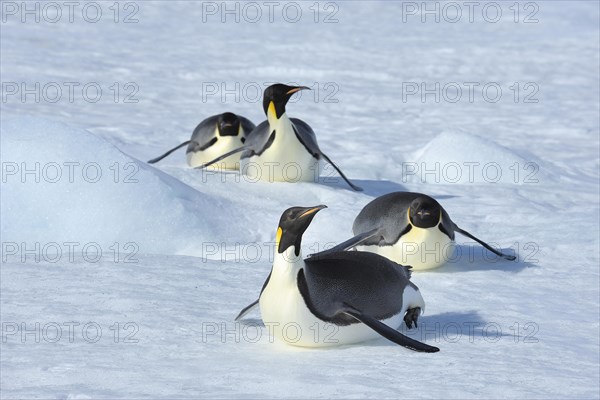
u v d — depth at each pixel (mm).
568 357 7672
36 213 11883
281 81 30266
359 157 18688
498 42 39250
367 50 36594
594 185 16984
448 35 41062
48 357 7359
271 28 42188
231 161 16578
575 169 18406
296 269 7348
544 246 12102
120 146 19406
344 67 32844
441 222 10477
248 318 8633
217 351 7566
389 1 52062
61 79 28453
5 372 6969
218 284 9984
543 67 33875
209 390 6527
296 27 42844
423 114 25453
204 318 8602
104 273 10320
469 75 32250
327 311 7465
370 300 7715
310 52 35812
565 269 11117
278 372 6977
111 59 32625
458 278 10562
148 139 20469
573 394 6613
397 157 18844
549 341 8172
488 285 10297
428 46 37906
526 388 6715
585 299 9828
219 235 12234
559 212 14188
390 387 6637
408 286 8250
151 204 12102
